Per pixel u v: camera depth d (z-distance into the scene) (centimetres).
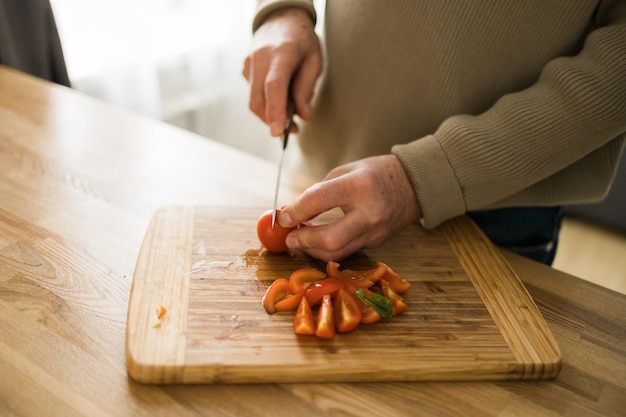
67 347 54
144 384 52
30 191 72
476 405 53
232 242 66
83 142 83
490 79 71
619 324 61
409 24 70
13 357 53
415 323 58
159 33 137
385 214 63
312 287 59
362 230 62
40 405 50
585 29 68
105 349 54
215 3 151
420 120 75
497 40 68
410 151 66
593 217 164
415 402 53
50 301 58
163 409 51
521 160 65
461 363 54
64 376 52
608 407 53
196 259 63
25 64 106
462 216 73
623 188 156
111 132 85
